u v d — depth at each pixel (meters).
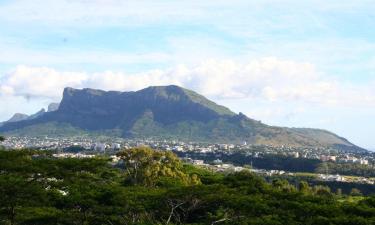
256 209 39.59
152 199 40.34
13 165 35.91
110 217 39.34
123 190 42.53
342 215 40.06
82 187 40.84
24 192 36.50
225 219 39.56
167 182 63.59
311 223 38.69
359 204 44.03
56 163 38.50
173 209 40.44
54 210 38.38
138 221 39.38
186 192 39.31
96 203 39.53
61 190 42.03
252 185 51.44
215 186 41.31
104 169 44.72
